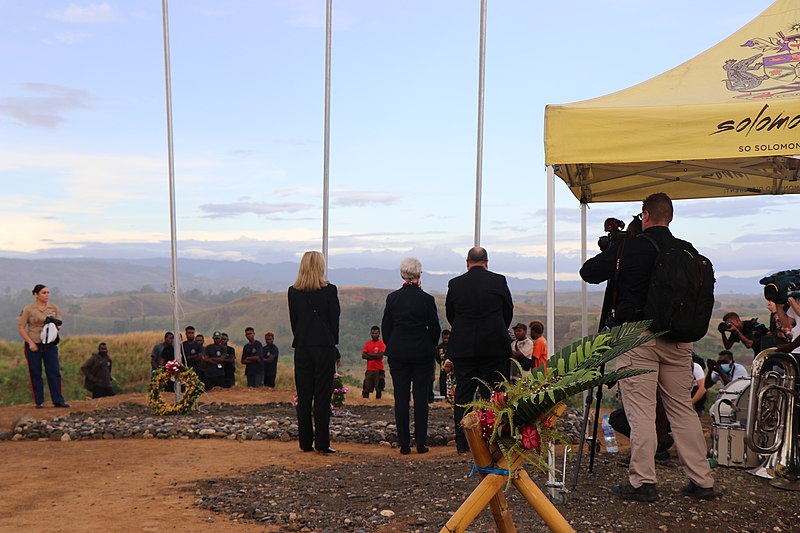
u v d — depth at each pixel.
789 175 7.62
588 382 2.79
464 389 7.74
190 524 5.07
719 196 8.69
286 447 9.07
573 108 5.51
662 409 6.44
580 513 4.86
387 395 21.86
